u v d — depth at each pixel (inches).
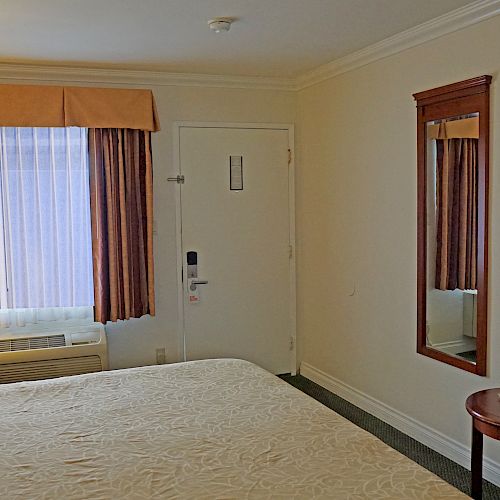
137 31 130.3
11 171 162.1
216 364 124.0
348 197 166.2
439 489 70.6
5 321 165.0
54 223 166.1
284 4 114.1
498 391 109.0
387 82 147.1
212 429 89.2
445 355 132.2
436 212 132.7
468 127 122.7
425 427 140.8
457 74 125.2
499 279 118.0
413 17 124.0
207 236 183.3
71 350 165.8
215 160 182.1
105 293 168.6
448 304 130.6
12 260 164.1
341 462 77.7
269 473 75.0
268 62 162.2
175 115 176.9
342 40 141.3
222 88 181.0
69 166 166.2
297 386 185.5
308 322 192.4
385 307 153.3
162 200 177.8
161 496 70.1
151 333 179.5
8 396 105.3
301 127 189.8
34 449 83.5
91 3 111.0
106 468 77.4
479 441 103.5
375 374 159.0
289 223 191.8
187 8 115.1
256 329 191.0
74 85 166.4
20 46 140.9
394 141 146.0
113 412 97.0
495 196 117.7
